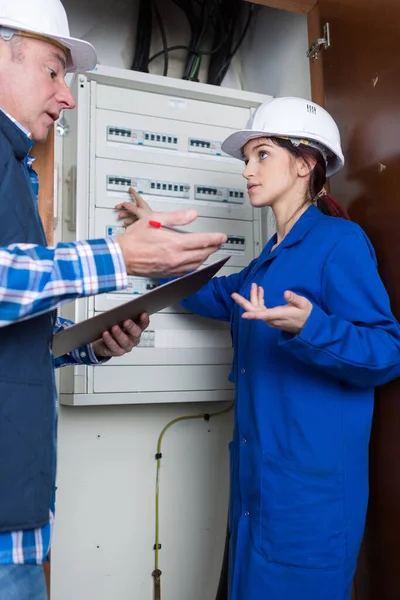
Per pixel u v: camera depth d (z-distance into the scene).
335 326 1.02
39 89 0.89
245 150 1.38
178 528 1.87
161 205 1.69
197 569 1.87
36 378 0.80
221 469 1.95
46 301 0.69
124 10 2.06
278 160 1.29
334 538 1.07
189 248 0.74
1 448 0.74
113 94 1.67
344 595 1.08
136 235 0.73
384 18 1.33
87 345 1.20
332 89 1.59
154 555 1.83
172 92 1.72
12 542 0.75
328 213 1.41
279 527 1.08
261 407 1.16
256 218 1.81
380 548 1.33
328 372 1.06
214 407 1.96
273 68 2.00
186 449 1.91
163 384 1.65
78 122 1.62
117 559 1.79
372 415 1.28
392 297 1.31
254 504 1.15
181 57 2.13
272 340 1.18
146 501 1.84
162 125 1.71
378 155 1.36
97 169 1.63
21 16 0.88
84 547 1.76
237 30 2.23
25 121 0.90
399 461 1.27
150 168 1.69
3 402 0.75
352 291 1.11
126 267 0.74
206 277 0.94
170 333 1.67
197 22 2.06
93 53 1.07
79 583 1.74
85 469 1.79
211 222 1.75
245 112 1.83
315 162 1.32
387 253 1.33
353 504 1.11
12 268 0.67
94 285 0.71
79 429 1.79
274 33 2.00
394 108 1.30
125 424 1.85
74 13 2.01
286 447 1.11
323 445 1.10
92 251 0.72
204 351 1.71
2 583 0.73
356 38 1.47
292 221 1.31
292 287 1.17
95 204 1.62
